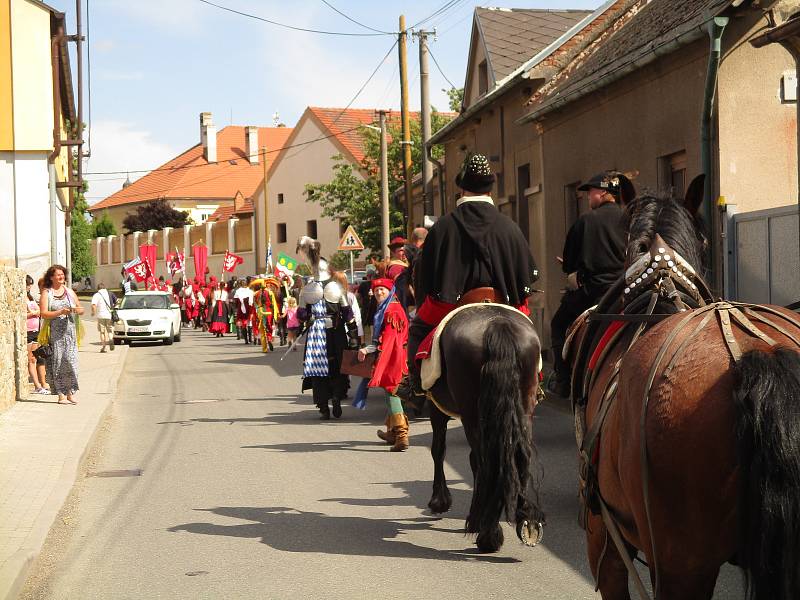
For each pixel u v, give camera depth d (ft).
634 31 53.78
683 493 9.21
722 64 38.14
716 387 9.11
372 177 128.47
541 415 40.19
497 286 20.95
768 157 38.63
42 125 76.23
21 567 19.15
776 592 8.13
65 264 98.22
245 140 301.02
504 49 77.30
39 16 75.97
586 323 14.85
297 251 43.57
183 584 19.20
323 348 42.50
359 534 22.67
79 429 38.88
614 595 12.12
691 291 12.16
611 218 22.09
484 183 21.27
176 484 29.37
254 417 44.52
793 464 8.11
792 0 37.50
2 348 44.52
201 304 139.95
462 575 19.13
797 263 33.47
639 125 46.24
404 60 92.22
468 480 28.66
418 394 22.38
